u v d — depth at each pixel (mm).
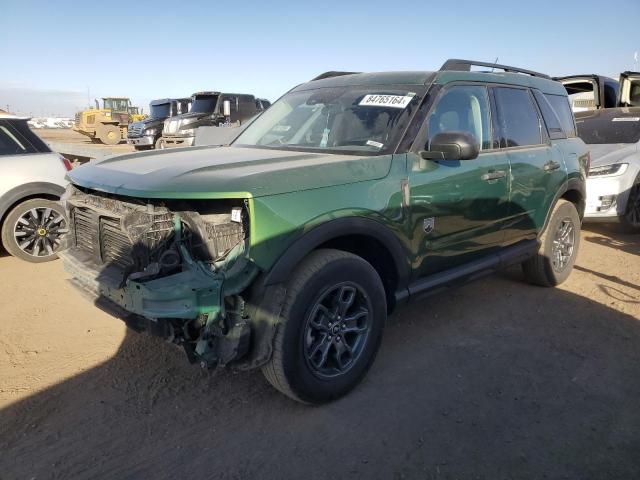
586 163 5668
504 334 4262
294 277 2930
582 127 8625
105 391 3336
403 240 3445
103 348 3906
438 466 2688
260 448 2812
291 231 2822
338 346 3186
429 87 3850
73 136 41250
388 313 3658
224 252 2805
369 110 3875
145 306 2672
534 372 3650
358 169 3242
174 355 3805
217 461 2707
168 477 2590
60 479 2561
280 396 3312
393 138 3574
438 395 3344
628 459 2750
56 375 3516
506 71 4863
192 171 2988
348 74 4816
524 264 5281
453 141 3383
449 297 5074
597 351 3973
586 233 8039
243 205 2758
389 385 3457
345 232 3066
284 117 4457
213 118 19703
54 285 5270
